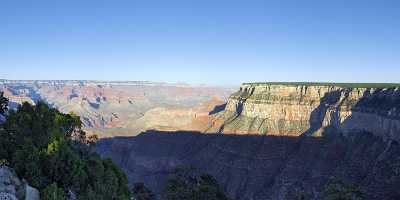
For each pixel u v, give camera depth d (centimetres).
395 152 16150
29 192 5528
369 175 16288
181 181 9356
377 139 17925
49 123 7931
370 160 17188
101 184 6806
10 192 5309
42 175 6316
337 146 19938
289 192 18562
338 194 8194
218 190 9431
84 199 6238
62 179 6569
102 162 8219
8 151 6781
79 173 6725
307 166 19812
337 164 18688
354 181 16600
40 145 7119
